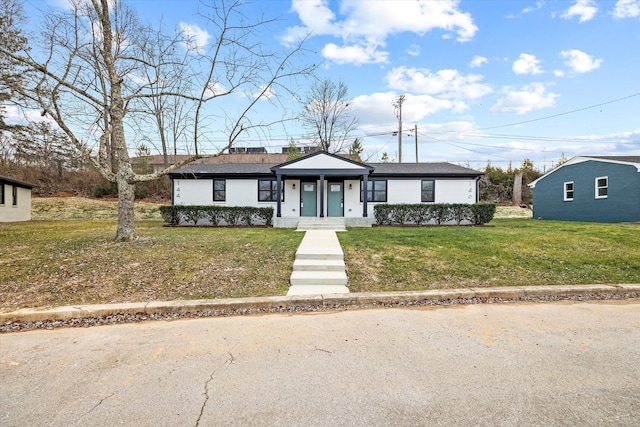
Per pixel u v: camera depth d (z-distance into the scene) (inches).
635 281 232.7
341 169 624.4
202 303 184.4
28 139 431.5
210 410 89.6
